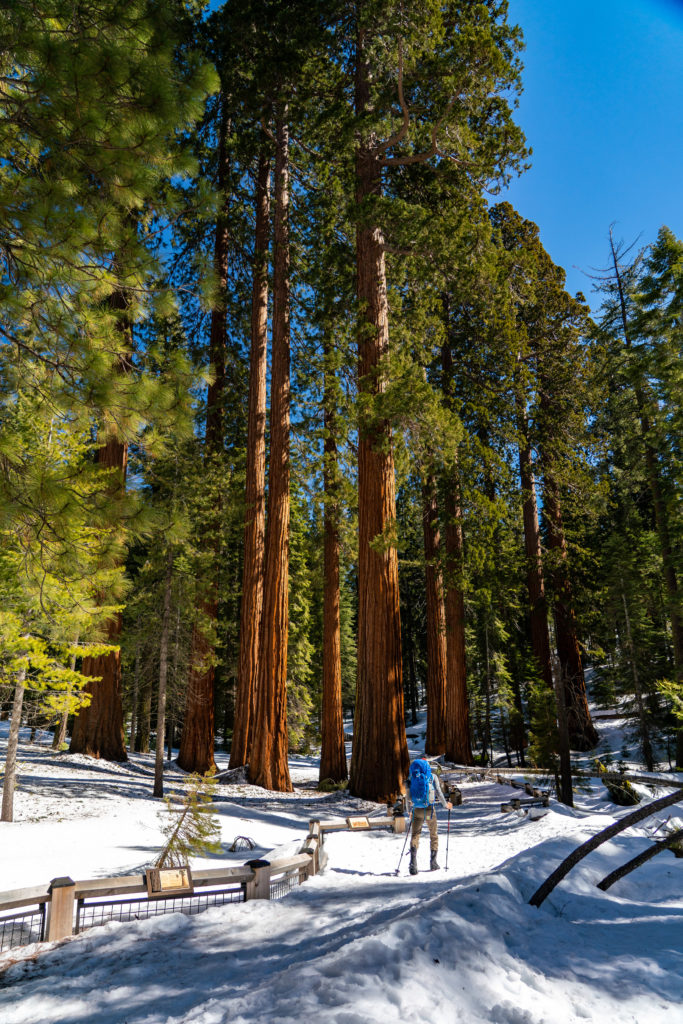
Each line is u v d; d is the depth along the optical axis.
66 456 10.05
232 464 22.67
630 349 25.11
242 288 25.30
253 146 21.31
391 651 16.88
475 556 20.81
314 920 5.43
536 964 3.48
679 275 22.89
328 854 9.74
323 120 18.30
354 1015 2.75
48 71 5.29
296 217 23.69
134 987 4.08
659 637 29.44
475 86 16.16
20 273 6.03
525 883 5.07
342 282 20.73
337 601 24.48
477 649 30.86
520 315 27.69
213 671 22.28
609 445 29.30
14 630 11.03
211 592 21.08
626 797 14.46
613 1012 2.86
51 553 5.66
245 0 18.05
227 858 9.38
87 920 6.09
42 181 5.76
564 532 27.92
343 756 23.45
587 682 37.66
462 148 17.30
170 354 6.39
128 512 5.75
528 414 25.61
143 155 6.02
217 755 30.94
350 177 19.55
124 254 6.09
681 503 23.73
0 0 5.05
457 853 10.07
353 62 19.81
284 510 20.52
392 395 16.17
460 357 24.52
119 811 12.61
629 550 28.06
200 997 3.66
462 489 20.20
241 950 4.71
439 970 3.21
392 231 17.53
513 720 25.03
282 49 18.08
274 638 19.72
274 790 18.92
